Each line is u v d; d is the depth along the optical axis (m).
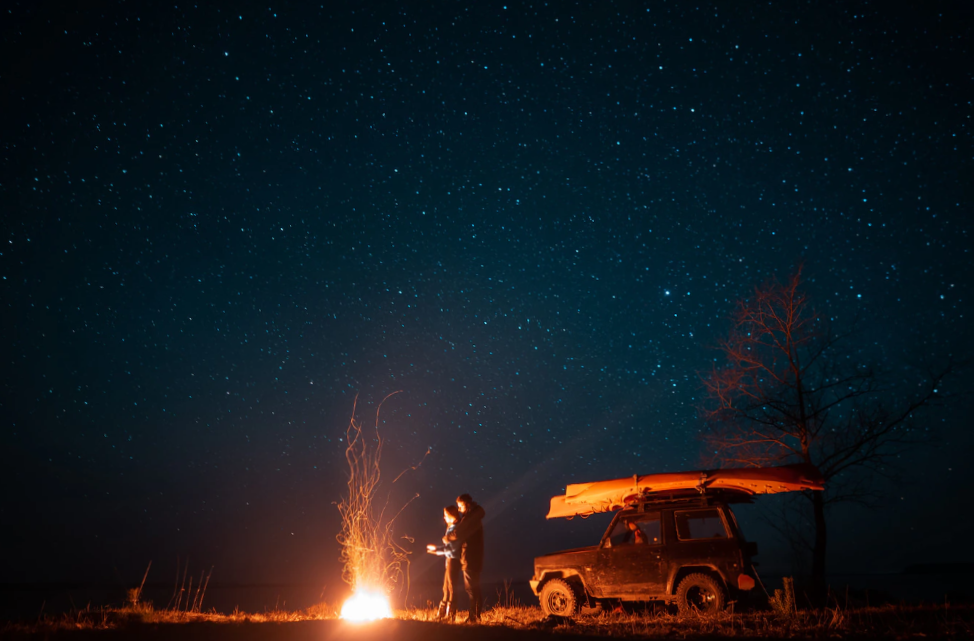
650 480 10.51
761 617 8.73
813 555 13.88
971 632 6.98
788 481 9.94
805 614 8.75
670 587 9.80
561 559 10.73
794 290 15.06
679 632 7.52
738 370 15.20
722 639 6.96
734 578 9.48
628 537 10.40
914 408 14.16
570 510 11.30
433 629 6.88
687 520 10.12
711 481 10.20
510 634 6.67
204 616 9.12
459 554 9.07
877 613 9.23
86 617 8.09
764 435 14.79
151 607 9.47
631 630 7.71
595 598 10.83
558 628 7.93
